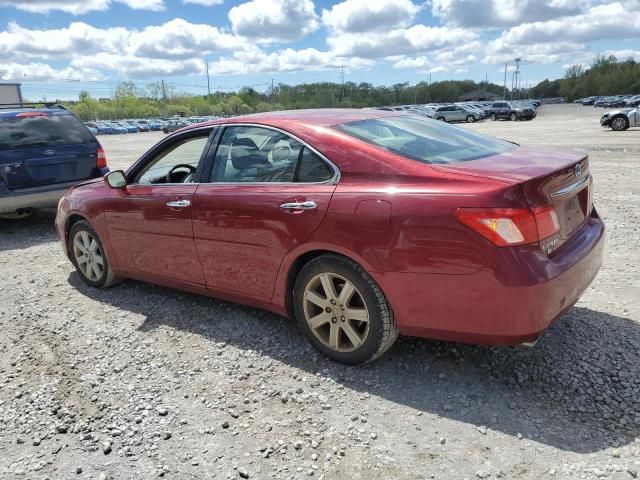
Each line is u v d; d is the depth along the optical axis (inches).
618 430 108.0
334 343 136.7
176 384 134.5
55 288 210.4
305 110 165.9
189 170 171.8
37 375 142.7
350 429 113.3
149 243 174.2
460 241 111.3
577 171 128.9
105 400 129.1
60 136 310.5
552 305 111.8
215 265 156.9
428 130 151.6
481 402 119.6
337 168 131.3
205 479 101.2
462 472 99.2
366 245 122.3
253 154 149.4
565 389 122.6
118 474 103.7
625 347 139.3
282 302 145.3
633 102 2787.9
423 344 146.0
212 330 163.0
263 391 129.3
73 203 200.4
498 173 115.4
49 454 110.7
